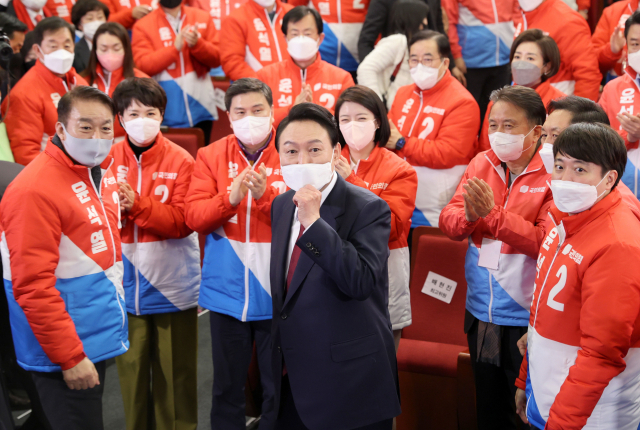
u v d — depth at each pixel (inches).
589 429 62.1
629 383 61.7
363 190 70.3
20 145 121.0
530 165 82.7
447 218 88.8
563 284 63.5
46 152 74.5
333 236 61.6
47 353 71.5
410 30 134.8
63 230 73.6
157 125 98.3
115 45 138.7
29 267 69.6
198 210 91.0
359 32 157.9
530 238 77.4
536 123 81.8
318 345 66.0
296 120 66.8
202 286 95.0
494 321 83.7
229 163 94.3
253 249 90.4
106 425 111.0
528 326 77.2
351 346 65.7
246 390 107.4
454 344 108.0
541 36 111.6
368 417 65.6
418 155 118.3
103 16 159.5
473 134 117.9
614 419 61.9
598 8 175.6
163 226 96.0
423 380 100.1
